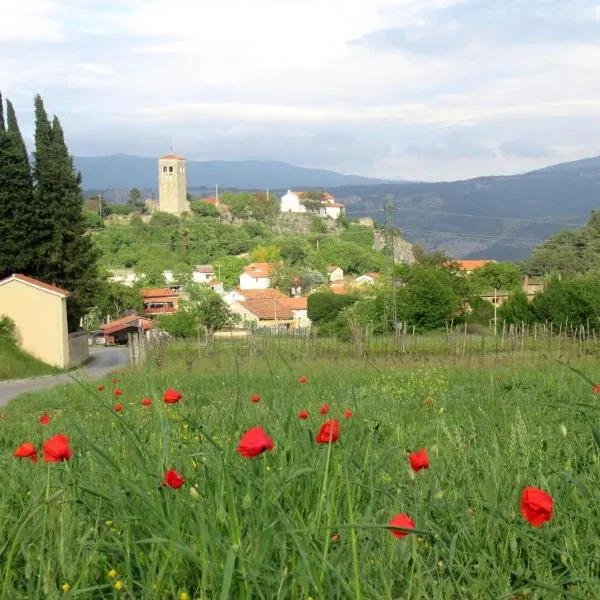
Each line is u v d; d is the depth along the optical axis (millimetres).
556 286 51094
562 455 5570
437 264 68938
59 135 55156
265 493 3559
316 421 6059
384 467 4773
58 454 3873
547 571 3523
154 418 5074
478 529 3965
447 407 10781
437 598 3244
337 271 154625
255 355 23500
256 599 3088
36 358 45531
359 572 3129
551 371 16891
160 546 3441
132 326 93312
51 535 3693
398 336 27219
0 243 51688
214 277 144000
